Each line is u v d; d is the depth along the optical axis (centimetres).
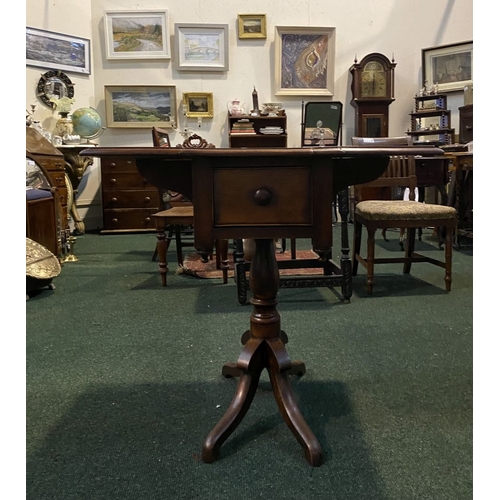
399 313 215
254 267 122
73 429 122
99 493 98
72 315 221
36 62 468
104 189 491
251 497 96
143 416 128
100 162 505
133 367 160
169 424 124
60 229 351
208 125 536
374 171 111
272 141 514
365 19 534
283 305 232
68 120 463
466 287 259
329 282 234
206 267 323
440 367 157
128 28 513
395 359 163
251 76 533
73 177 477
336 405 132
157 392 142
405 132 542
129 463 108
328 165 100
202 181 100
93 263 345
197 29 517
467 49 504
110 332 196
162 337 189
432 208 243
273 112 514
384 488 98
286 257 345
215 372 155
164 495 97
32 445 115
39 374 155
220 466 106
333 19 532
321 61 532
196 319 212
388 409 130
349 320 206
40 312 225
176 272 311
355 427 121
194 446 114
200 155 96
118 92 521
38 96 473
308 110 521
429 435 117
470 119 453
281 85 534
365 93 519
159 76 525
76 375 154
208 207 101
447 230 246
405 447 112
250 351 120
